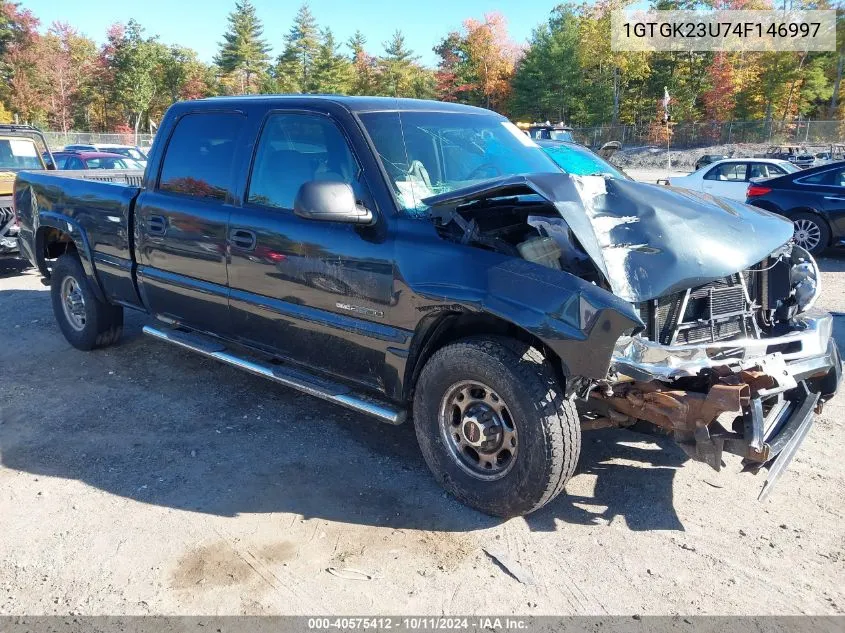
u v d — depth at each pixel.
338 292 3.65
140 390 5.00
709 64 63.97
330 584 2.89
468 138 4.18
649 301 3.16
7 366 5.52
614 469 3.86
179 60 81.56
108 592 2.83
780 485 3.69
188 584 2.88
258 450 4.07
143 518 3.36
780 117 63.44
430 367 3.38
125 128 78.31
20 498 3.54
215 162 4.39
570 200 3.09
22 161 9.89
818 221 10.59
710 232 3.36
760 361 3.17
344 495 3.57
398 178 3.62
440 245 3.32
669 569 2.99
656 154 51.59
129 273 5.03
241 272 4.15
